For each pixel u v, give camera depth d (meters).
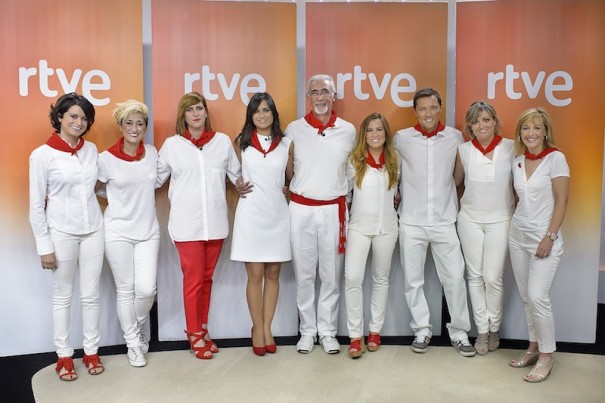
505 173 3.67
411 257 3.85
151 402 3.14
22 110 3.71
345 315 4.18
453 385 3.34
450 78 4.34
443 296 4.82
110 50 3.79
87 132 3.80
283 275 4.11
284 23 3.93
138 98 3.86
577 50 3.83
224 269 4.08
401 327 4.16
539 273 3.40
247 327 4.14
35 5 3.68
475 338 4.14
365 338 4.14
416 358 3.76
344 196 3.80
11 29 3.66
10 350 3.84
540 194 3.40
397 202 3.94
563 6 3.81
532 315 3.46
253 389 3.29
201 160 3.67
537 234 3.42
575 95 3.86
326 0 3.96
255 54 3.93
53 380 3.44
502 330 4.09
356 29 3.95
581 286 3.97
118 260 3.58
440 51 3.94
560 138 3.89
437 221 3.79
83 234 3.45
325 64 3.97
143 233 3.63
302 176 3.73
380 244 3.79
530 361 3.63
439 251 3.84
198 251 3.71
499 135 3.75
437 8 3.92
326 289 3.85
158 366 3.63
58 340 3.47
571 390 3.28
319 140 3.70
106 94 3.81
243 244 3.70
